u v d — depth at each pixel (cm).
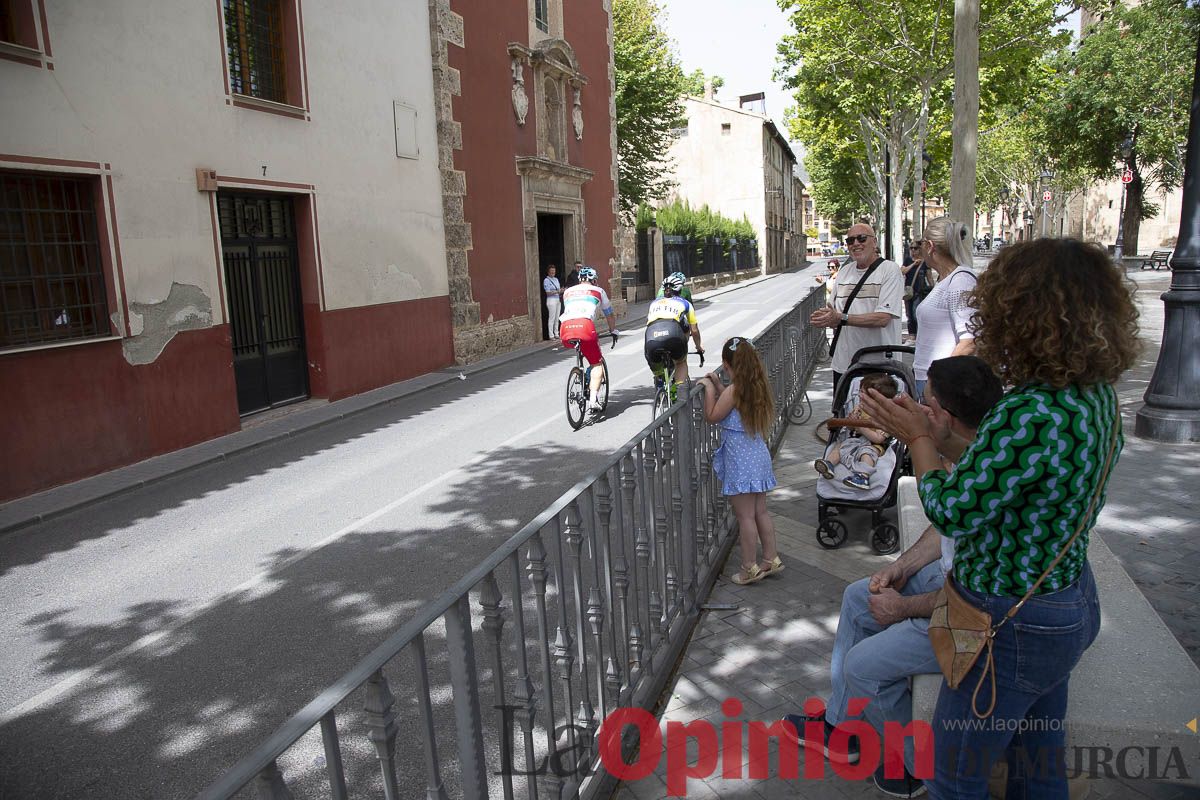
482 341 1602
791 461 700
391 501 698
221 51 965
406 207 1363
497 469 782
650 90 2953
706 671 358
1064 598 190
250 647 438
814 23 2297
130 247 843
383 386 1302
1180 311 663
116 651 443
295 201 1134
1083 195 5419
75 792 320
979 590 195
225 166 973
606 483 288
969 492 185
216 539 624
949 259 463
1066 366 177
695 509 410
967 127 1158
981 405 230
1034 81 2481
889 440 479
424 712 179
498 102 1672
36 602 518
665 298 894
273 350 1110
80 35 784
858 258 601
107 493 747
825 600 423
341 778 154
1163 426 666
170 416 895
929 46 2228
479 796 199
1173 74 2762
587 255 2162
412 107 1377
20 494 735
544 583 236
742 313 2356
